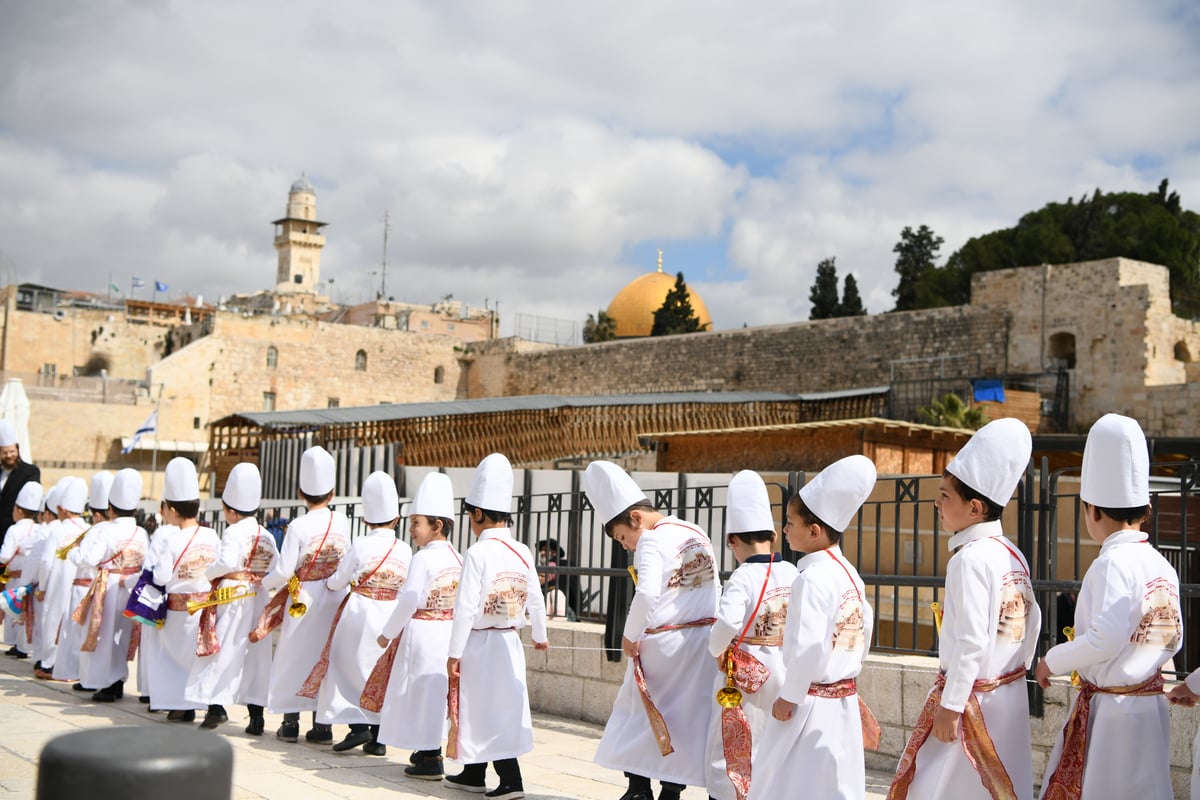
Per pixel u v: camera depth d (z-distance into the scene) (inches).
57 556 489.4
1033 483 303.1
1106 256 2138.3
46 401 2128.4
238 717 424.2
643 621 257.9
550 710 416.5
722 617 239.1
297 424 1473.9
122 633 437.7
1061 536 525.7
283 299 3309.5
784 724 219.3
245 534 379.9
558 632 416.2
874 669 314.2
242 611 381.1
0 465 570.9
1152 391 1593.3
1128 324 1635.1
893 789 206.8
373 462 799.7
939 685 206.2
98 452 2169.0
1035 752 280.8
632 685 265.1
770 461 1075.9
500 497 300.2
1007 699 202.8
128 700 443.2
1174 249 2091.5
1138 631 197.6
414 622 315.6
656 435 1190.9
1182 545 275.4
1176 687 213.8
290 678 361.4
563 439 1722.4
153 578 382.9
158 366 2326.5
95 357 2504.9
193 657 382.6
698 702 261.1
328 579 365.1
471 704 288.4
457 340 2787.9
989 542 205.3
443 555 322.3
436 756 311.6
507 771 288.5
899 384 1851.6
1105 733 199.6
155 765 86.5
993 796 193.3
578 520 444.1
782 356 2111.2
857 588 224.4
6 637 635.5
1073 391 1688.0
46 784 86.9
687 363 2283.5
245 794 284.0
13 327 2406.5
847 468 222.4
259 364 2476.6
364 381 2635.3
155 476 2208.4
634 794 267.9
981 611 198.2
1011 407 1646.2
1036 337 1745.8
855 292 2755.9
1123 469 204.1
